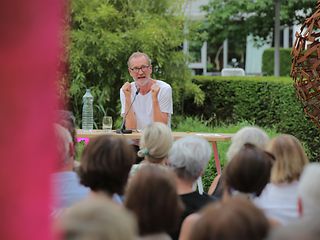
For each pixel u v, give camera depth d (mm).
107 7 11352
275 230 1881
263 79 12086
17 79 1657
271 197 3781
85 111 8078
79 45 11305
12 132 1683
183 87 12141
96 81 11617
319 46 7383
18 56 1646
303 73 7527
